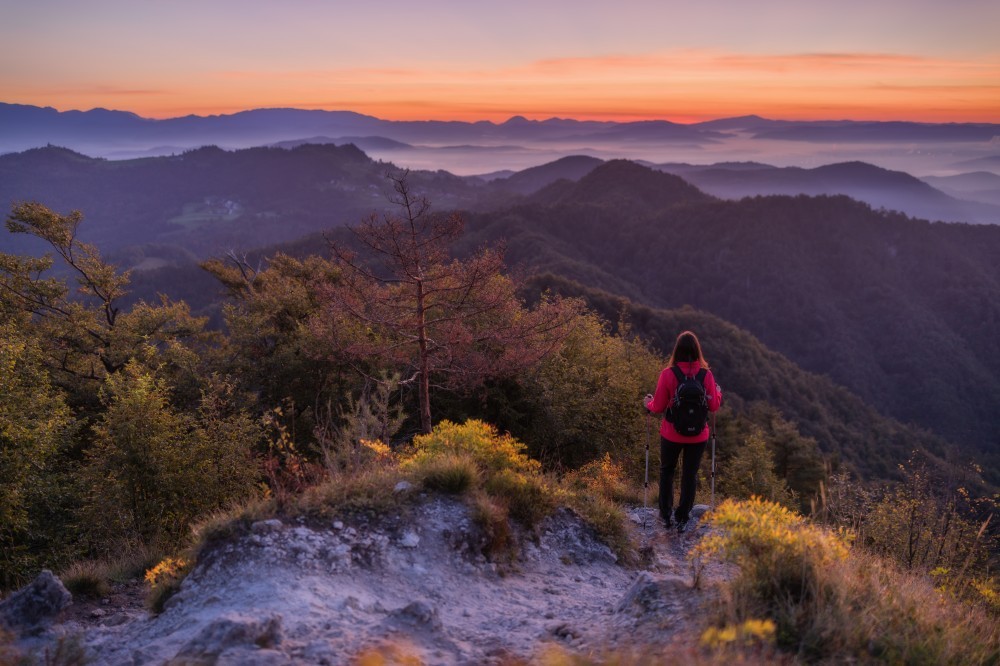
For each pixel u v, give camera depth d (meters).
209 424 12.91
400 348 15.42
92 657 3.76
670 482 6.41
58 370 23.47
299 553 4.69
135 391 11.91
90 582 5.62
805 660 2.91
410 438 15.02
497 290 15.09
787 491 26.42
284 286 26.36
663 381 6.12
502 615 4.46
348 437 7.86
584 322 21.56
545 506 6.16
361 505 5.39
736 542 3.76
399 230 13.42
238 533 4.83
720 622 3.23
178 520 10.86
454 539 5.31
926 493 7.90
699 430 5.96
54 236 25.22
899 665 2.93
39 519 12.42
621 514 6.46
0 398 12.95
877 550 6.19
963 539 6.75
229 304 24.69
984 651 3.17
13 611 4.54
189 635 3.70
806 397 138.50
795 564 3.55
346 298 14.32
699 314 156.62
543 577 5.39
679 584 3.93
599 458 17.19
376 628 3.78
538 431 17.55
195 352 23.92
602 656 3.22
